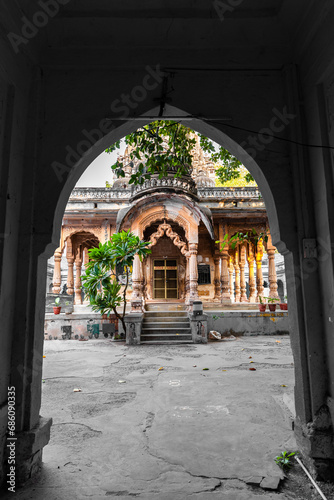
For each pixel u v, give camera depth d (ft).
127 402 14.43
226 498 7.37
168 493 7.57
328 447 8.22
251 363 22.98
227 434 10.80
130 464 8.93
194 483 7.97
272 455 9.29
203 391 15.97
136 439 10.52
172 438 10.54
